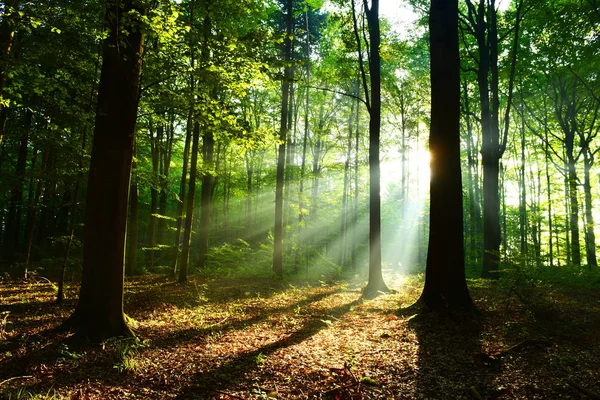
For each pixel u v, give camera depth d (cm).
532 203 3083
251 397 448
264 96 2545
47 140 960
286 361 571
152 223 2048
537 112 2500
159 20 664
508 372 492
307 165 2691
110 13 621
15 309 877
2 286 1241
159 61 812
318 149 2703
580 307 896
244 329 779
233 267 1877
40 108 1038
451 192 844
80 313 671
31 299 1019
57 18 716
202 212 1978
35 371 510
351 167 2727
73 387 468
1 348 591
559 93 2233
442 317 782
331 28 1916
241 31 1462
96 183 677
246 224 3067
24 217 2938
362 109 2578
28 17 664
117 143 681
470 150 2825
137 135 1488
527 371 491
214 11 850
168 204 3278
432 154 869
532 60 1888
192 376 512
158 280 1527
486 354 548
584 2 1492
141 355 592
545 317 750
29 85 883
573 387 433
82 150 947
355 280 1802
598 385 441
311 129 2514
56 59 856
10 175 1202
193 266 2016
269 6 1656
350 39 1402
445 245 834
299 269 2025
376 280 1305
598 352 557
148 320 830
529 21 1727
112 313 675
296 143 2600
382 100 2684
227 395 453
